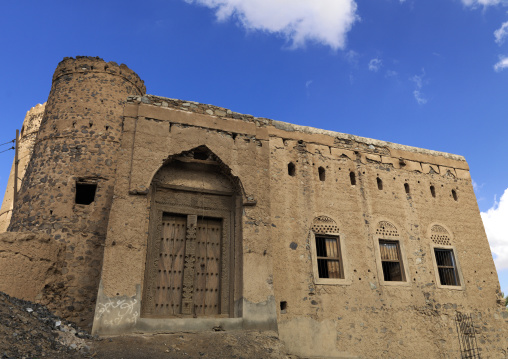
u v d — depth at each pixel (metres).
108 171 15.62
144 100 11.46
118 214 10.04
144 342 8.69
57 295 12.51
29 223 14.20
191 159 11.52
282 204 12.76
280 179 13.08
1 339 7.05
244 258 10.77
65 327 8.84
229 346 9.02
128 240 9.90
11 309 8.47
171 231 11.23
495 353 13.59
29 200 14.75
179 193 11.51
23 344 7.23
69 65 17.48
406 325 12.77
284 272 11.97
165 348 8.56
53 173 15.07
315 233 12.90
